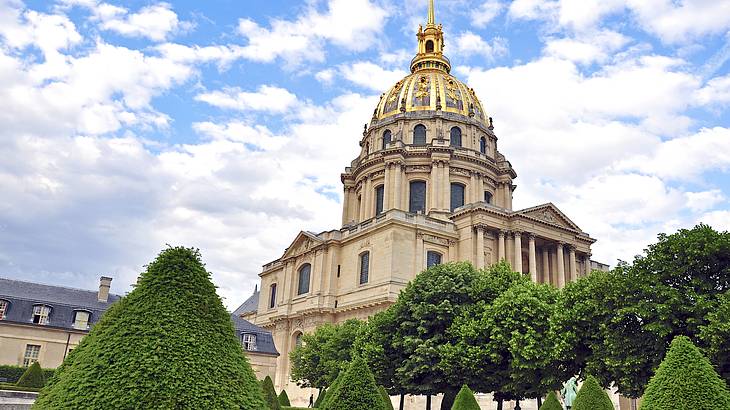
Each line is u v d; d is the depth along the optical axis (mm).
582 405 28344
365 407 25078
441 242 81812
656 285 36531
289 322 90625
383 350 48875
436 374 45969
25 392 35656
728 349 32062
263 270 105312
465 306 48531
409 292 51312
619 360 37188
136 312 14000
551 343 41938
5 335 63188
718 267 36375
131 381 12859
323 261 87125
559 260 85375
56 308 66812
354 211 109312
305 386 70750
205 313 14516
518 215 83125
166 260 14930
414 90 109312
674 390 20172
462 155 99312
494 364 44750
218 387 13523
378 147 106375
